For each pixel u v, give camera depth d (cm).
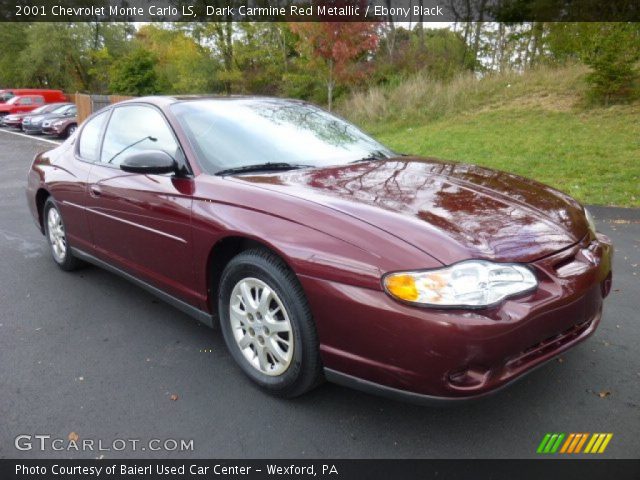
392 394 210
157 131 324
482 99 1566
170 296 312
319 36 1568
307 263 221
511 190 271
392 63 2030
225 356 302
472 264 197
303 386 243
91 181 361
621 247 498
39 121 2139
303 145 324
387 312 200
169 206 288
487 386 198
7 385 273
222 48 2442
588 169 835
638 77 1291
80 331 335
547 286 213
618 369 278
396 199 241
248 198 254
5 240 559
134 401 258
